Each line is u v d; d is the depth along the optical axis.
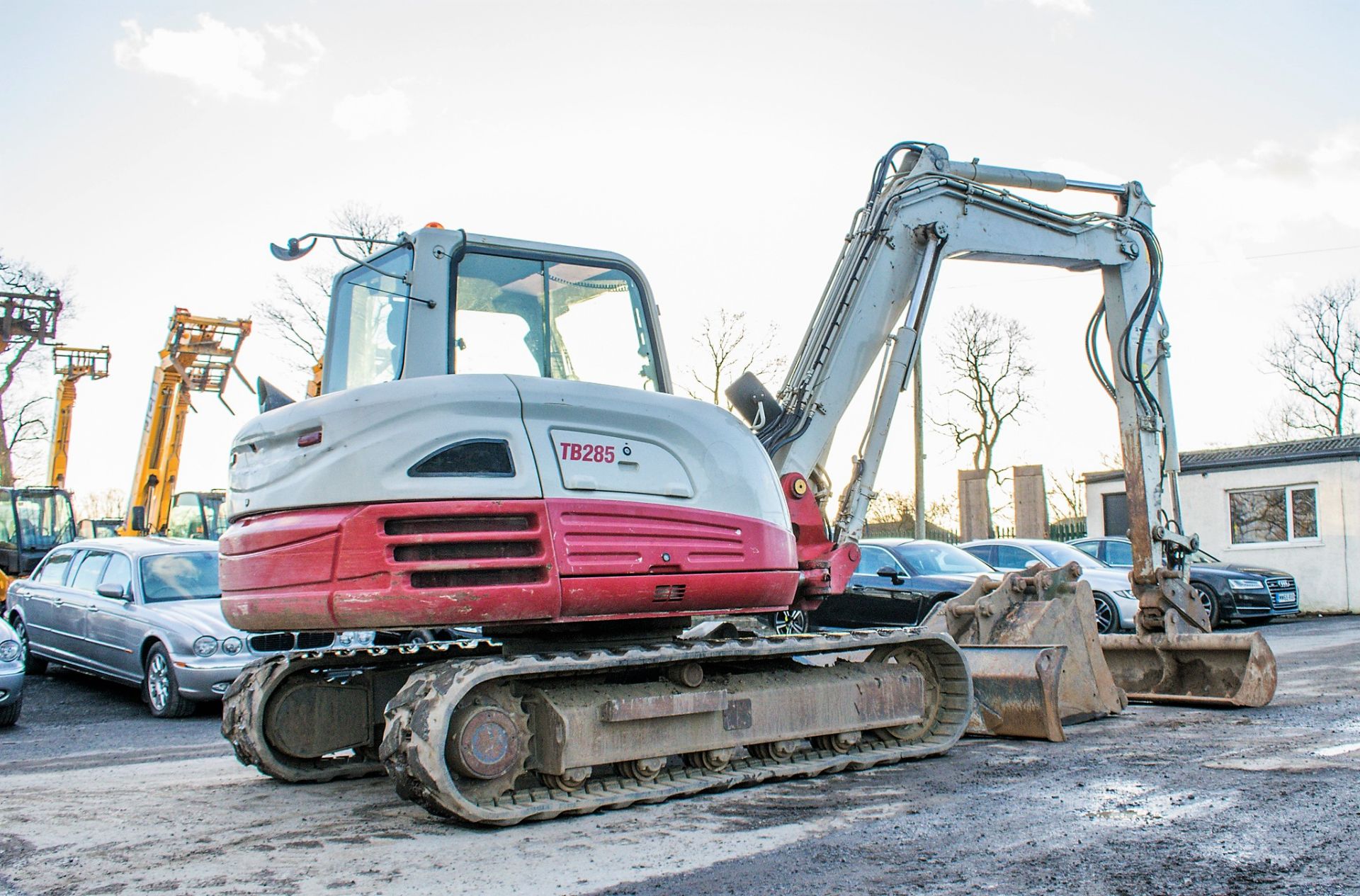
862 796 5.66
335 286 6.59
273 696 6.57
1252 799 5.43
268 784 6.57
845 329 7.77
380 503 5.10
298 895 4.11
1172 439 9.38
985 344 44.00
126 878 4.41
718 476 5.91
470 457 5.21
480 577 5.13
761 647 5.98
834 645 6.35
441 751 4.88
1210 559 19.84
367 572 5.04
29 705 11.38
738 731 5.91
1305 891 3.99
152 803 6.04
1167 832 4.81
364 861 4.57
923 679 6.96
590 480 5.45
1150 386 9.34
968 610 8.62
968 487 29.73
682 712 5.64
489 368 5.82
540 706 5.41
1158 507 9.23
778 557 6.08
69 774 7.27
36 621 12.85
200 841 5.02
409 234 5.84
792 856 4.50
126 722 10.25
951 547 15.81
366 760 6.90
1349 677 10.70
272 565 5.46
